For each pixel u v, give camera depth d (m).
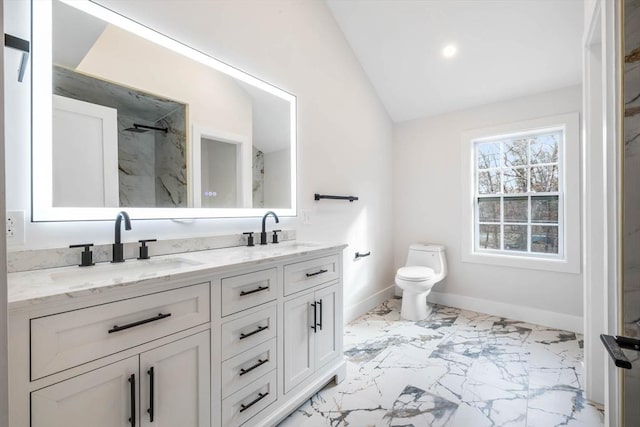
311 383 1.69
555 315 2.73
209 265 1.22
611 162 1.09
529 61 2.61
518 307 2.92
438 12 2.46
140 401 1.01
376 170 3.41
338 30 2.83
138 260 1.42
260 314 1.42
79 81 1.36
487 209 3.19
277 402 1.49
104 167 1.43
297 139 2.42
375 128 3.38
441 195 3.39
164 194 1.65
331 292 1.86
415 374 1.98
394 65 3.03
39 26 1.25
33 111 1.22
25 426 0.79
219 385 1.24
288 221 2.35
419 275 2.88
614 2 1.00
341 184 2.88
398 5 2.50
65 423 0.86
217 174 1.90
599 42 1.65
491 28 2.46
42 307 0.82
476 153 3.25
